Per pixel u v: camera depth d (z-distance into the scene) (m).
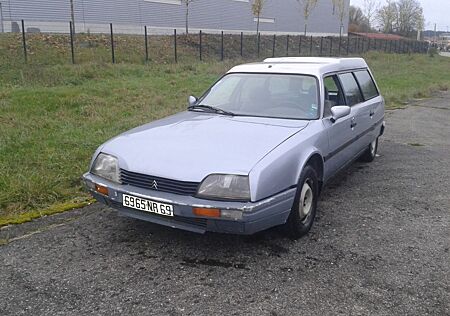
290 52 33.78
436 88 17.62
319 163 4.16
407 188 5.34
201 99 4.99
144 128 4.16
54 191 4.72
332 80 4.93
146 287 3.06
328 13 55.19
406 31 80.69
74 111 9.17
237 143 3.56
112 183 3.61
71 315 2.74
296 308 2.82
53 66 15.07
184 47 25.48
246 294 2.98
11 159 5.68
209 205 3.15
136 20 30.66
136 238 3.82
